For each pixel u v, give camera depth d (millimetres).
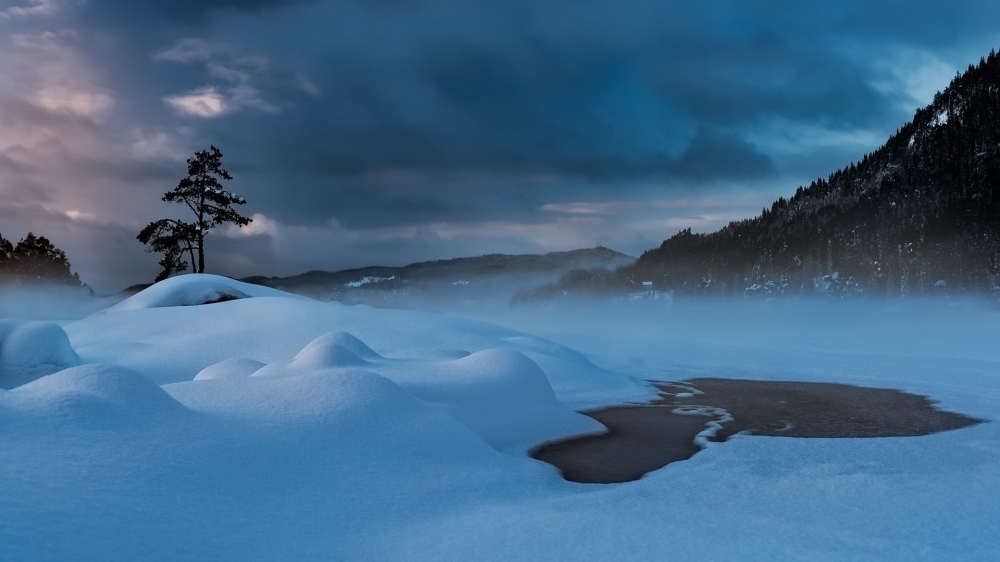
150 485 5660
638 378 20406
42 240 57031
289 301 22219
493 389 11844
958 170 137750
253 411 8094
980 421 12859
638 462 9617
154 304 24500
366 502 6496
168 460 6184
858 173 178875
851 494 7305
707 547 5500
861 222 134000
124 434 6484
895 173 156125
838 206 154000
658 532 5883
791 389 18062
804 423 12852
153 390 7582
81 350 18344
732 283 129750
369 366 12180
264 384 9125
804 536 5828
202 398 8617
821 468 8719
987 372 21844
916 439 10977
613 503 6945
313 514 6043
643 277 151250
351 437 7824
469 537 5730
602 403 15383
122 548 4688
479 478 7738
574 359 20281
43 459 5574
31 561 4211
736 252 145500
